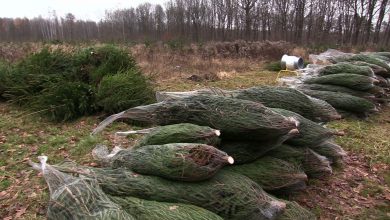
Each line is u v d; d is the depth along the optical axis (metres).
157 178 3.02
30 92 7.57
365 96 7.75
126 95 6.96
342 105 7.38
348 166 5.23
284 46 20.88
